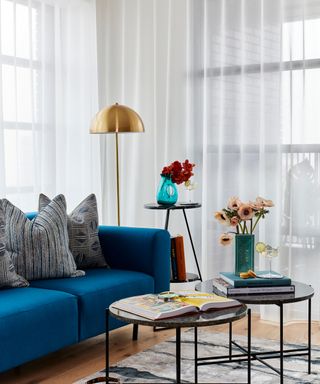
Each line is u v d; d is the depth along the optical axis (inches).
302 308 163.3
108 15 193.6
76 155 186.9
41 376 119.2
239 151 173.0
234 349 135.2
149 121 190.5
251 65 169.0
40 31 173.0
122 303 100.6
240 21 170.9
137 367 123.4
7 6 162.2
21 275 131.3
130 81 192.2
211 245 177.8
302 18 160.4
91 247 145.6
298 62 161.6
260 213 122.3
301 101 161.9
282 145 164.6
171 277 156.8
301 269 164.7
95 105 191.8
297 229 164.6
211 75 175.3
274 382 114.4
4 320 106.0
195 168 180.1
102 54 194.4
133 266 145.8
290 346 137.6
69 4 182.2
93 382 103.0
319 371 120.6
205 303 98.6
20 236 132.7
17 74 165.3
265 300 108.5
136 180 192.5
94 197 152.3
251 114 169.9
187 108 179.9
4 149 161.3
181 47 181.6
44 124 175.0
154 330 150.9
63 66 181.6
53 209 139.0
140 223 193.2
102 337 146.3
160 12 185.2
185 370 121.3
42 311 114.0
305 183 163.0
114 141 195.8
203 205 177.9
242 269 120.3
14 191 165.2
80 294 124.1
